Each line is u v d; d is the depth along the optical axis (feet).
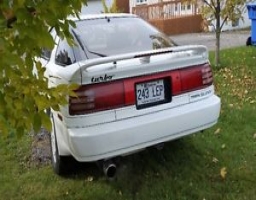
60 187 14.29
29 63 6.73
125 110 12.21
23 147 18.01
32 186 14.52
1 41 5.95
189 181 13.75
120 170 14.52
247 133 17.34
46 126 6.90
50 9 6.60
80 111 11.66
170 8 70.79
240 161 14.90
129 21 15.78
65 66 13.17
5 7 6.18
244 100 21.99
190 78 13.56
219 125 18.21
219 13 30.58
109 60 11.69
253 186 13.20
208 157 15.37
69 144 12.04
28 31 6.32
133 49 14.34
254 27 40.32
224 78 27.32
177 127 13.12
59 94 7.31
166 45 14.97
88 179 14.64
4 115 6.61
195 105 13.64
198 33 67.00
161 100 12.94
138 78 12.44
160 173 14.42
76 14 7.48
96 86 11.81
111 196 13.32
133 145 12.32
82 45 13.99
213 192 12.97
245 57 34.40
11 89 6.70
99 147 11.78
